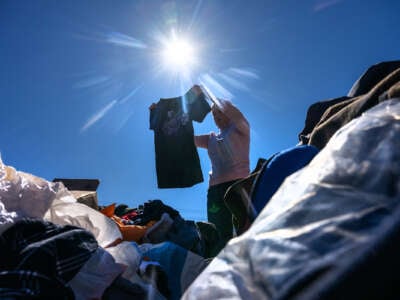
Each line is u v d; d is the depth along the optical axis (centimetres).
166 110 312
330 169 52
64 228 112
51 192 133
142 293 122
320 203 46
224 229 222
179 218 218
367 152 50
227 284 46
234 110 249
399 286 31
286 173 87
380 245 34
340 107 134
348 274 33
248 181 114
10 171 131
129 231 191
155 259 154
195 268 156
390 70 152
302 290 35
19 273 85
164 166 297
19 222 104
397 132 50
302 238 42
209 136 283
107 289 114
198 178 288
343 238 38
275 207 55
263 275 41
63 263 99
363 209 40
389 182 42
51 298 86
